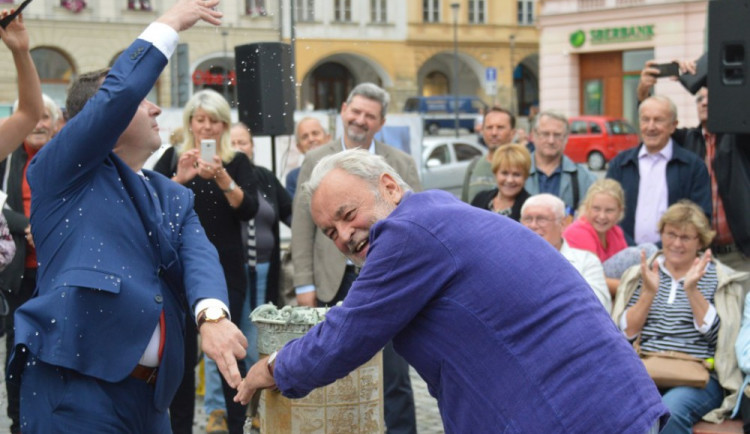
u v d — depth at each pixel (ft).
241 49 20.15
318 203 9.68
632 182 21.17
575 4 127.34
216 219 17.54
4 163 19.77
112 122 9.90
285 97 20.31
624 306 17.08
